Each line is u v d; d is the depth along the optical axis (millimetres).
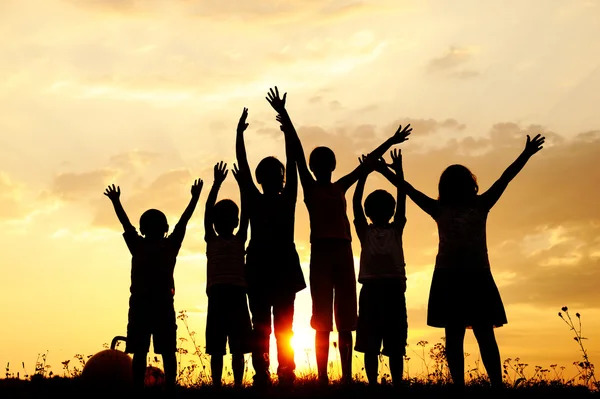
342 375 7574
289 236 7504
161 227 7797
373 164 7574
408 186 7168
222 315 7609
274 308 7410
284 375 7273
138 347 7469
